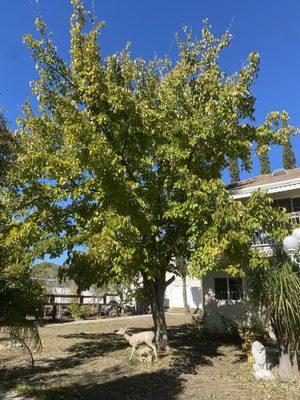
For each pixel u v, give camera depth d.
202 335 17.48
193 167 12.38
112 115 11.45
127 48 12.84
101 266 12.26
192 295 34.56
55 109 11.83
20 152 10.25
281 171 20.02
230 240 9.77
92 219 11.72
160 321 13.50
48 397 7.82
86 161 10.15
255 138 12.40
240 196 17.67
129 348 13.81
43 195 12.36
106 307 29.45
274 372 10.41
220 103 11.36
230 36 12.76
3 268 11.15
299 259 10.10
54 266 30.06
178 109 12.59
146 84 13.19
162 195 12.66
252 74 11.92
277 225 10.81
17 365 11.45
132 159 12.05
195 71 12.78
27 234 11.62
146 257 11.36
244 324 16.27
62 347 14.45
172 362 11.59
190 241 11.35
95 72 11.07
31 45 11.62
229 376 10.23
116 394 8.58
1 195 12.14
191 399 8.30
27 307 7.64
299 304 9.38
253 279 10.33
